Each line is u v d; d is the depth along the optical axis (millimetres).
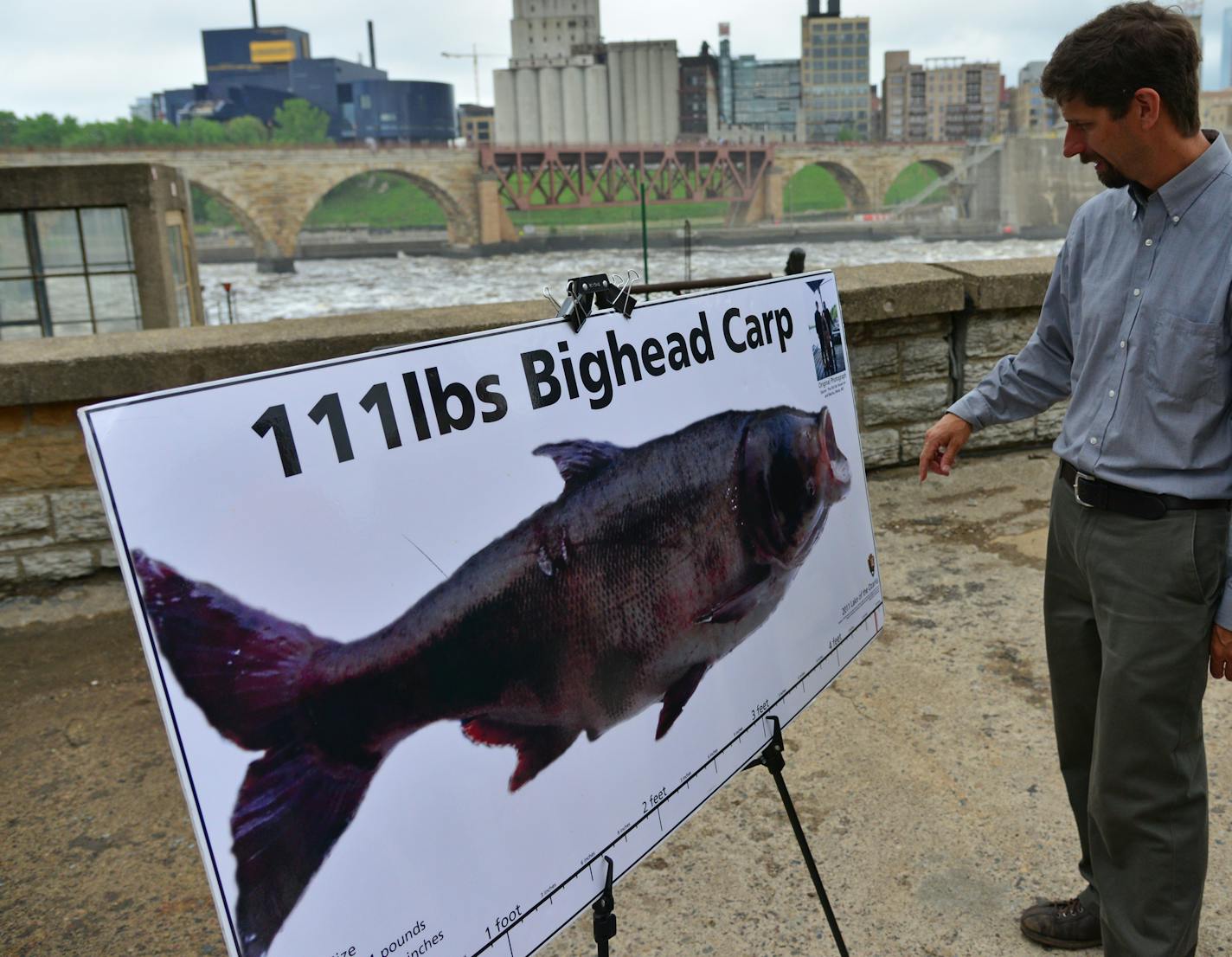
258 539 1043
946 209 142250
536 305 4812
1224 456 1731
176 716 977
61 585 4445
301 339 4207
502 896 1271
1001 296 5195
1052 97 1744
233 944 1012
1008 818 2637
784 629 1787
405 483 1179
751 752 1706
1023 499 4965
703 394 1604
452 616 1220
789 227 135750
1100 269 1848
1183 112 1631
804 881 2441
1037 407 2135
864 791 2777
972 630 3674
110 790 2992
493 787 1269
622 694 1452
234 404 1036
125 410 955
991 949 2201
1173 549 1748
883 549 4445
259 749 1035
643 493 1479
